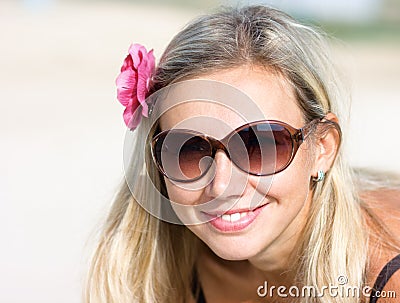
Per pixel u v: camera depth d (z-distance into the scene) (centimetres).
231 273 359
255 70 279
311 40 312
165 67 291
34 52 1795
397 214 328
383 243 307
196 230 291
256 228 281
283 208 282
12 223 662
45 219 668
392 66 1680
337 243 305
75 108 1230
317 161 299
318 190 306
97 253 344
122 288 339
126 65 297
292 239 314
